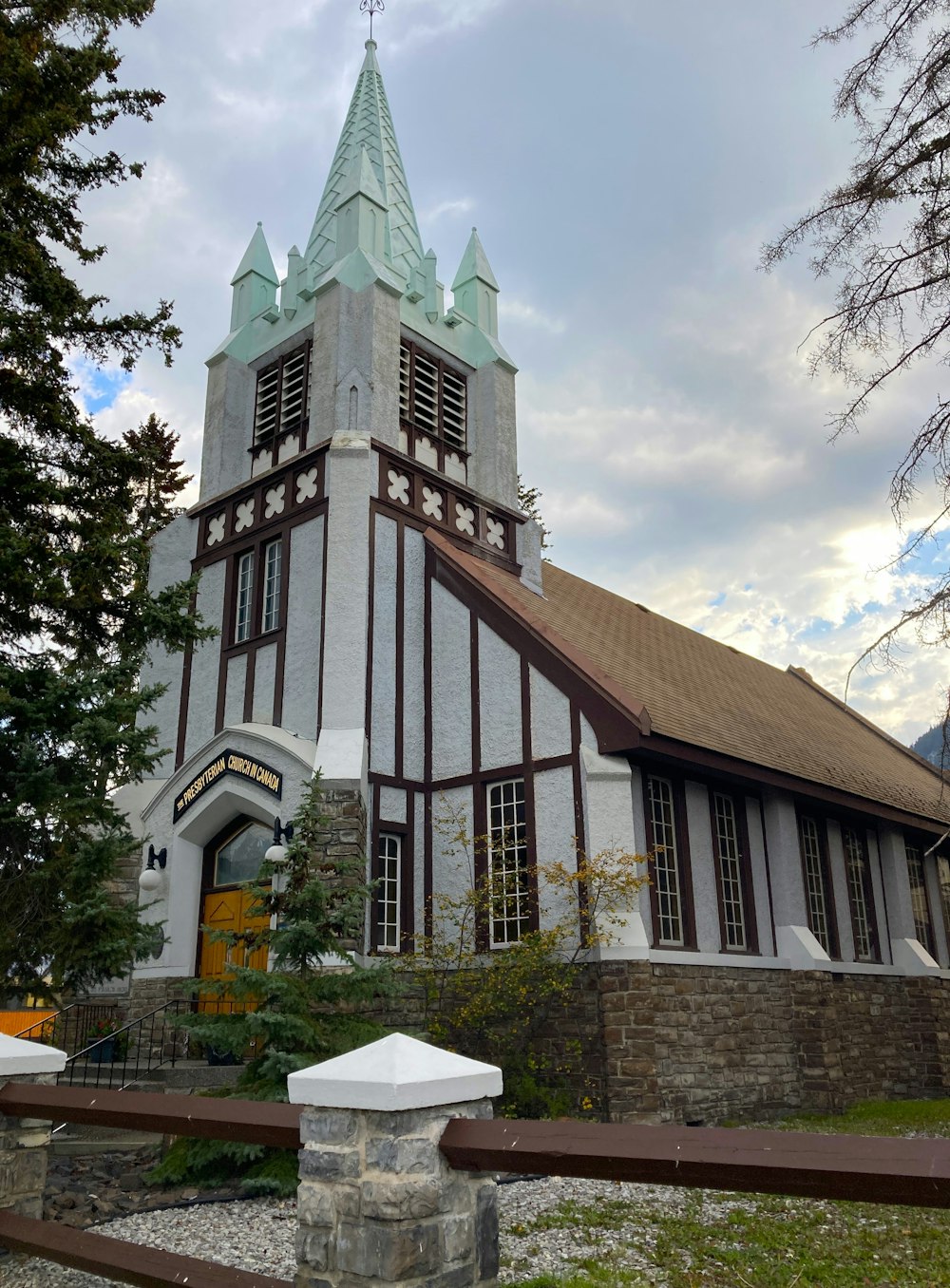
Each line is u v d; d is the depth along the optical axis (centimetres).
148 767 1261
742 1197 900
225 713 1764
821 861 1952
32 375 1359
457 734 1661
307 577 1717
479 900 1478
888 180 1051
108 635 1381
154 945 1248
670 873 1567
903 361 1056
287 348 1994
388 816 1608
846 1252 730
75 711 1195
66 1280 609
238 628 1834
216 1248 728
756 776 1681
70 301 1346
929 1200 303
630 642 2072
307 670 1658
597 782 1457
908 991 2067
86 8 1356
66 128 1328
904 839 2259
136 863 1730
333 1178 405
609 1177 363
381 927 1555
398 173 2214
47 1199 865
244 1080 1006
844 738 2592
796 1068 1653
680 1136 356
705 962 1529
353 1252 391
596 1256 713
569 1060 1374
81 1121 556
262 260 2164
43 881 1205
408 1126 396
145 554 1332
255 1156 910
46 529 1355
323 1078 411
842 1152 324
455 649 1705
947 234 1038
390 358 1864
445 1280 394
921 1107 1702
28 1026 1403
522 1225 797
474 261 2198
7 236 1266
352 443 1742
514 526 2042
